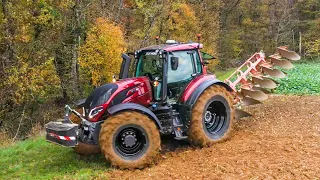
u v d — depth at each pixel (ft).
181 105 24.36
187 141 26.08
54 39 64.39
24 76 52.70
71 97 66.90
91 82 67.46
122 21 78.84
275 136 25.58
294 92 43.37
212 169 20.47
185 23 89.56
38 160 24.62
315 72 67.00
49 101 65.10
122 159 21.31
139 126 21.49
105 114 22.26
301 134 25.57
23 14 55.52
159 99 24.03
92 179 20.26
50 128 21.63
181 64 25.16
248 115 29.25
